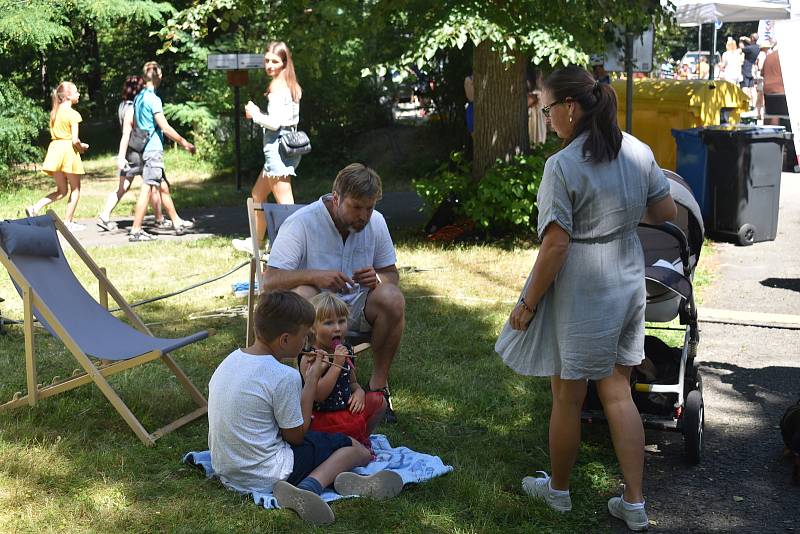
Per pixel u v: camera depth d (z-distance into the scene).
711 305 8.25
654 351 5.17
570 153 3.92
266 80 19.42
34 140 23.66
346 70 18.31
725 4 15.54
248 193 16.31
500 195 10.47
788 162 17.31
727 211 10.87
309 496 4.08
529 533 4.11
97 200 15.66
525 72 11.10
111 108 27.42
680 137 11.30
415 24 10.73
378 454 4.81
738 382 6.24
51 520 4.05
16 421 5.22
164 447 4.92
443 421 5.48
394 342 5.48
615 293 3.96
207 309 8.00
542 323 4.09
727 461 4.96
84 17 21.06
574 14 10.27
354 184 5.16
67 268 5.84
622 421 4.13
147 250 10.62
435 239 10.98
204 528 4.00
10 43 19.72
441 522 4.15
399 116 21.61
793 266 9.77
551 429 4.24
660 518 4.32
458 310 7.87
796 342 7.13
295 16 11.48
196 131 21.17
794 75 8.24
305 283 5.30
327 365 4.66
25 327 5.30
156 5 20.95
